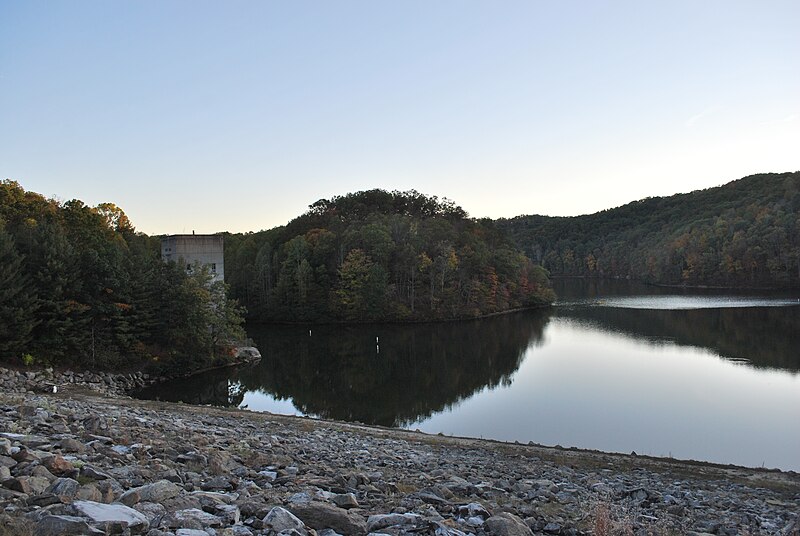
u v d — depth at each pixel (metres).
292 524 6.51
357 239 108.75
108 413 19.97
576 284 190.50
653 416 35.03
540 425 33.62
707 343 62.25
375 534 6.79
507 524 7.87
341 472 12.16
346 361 60.75
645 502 13.57
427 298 104.69
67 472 7.57
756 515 13.59
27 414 13.59
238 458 11.91
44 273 44.53
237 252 123.25
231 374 53.53
